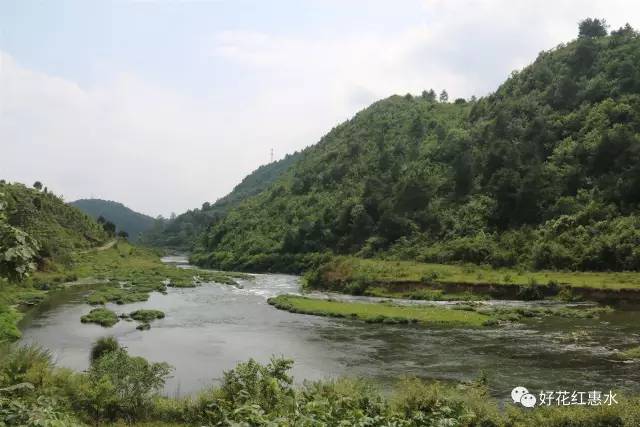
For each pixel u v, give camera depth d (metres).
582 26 131.62
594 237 67.31
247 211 161.88
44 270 77.81
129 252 128.38
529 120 106.44
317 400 11.57
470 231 85.50
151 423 17.11
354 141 155.00
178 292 70.00
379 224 98.06
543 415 16.77
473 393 17.83
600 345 33.41
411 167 119.19
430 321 44.31
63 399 14.34
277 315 49.81
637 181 72.06
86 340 37.22
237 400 15.13
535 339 36.12
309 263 103.38
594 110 95.75
